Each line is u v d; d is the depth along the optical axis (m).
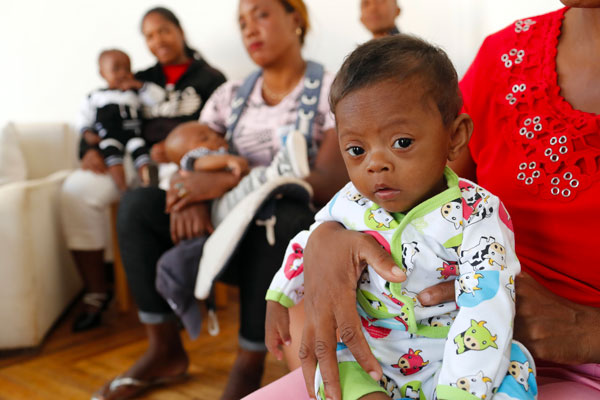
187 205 1.56
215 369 1.86
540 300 0.66
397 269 0.62
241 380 1.46
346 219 0.74
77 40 2.96
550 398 0.64
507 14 1.90
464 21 2.01
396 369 0.70
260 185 1.51
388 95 0.62
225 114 1.82
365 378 0.65
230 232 1.38
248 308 1.45
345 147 0.66
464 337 0.60
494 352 0.59
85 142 2.52
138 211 1.60
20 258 2.05
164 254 1.51
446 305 0.69
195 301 1.53
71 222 2.32
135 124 2.49
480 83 0.83
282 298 0.80
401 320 0.70
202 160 1.60
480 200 0.67
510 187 0.77
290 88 1.68
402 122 0.62
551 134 0.73
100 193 2.34
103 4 2.88
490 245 0.64
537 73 0.76
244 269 1.45
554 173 0.72
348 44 2.36
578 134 0.70
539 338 0.64
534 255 0.76
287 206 1.44
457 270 0.67
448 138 0.66
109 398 1.65
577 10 0.75
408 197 0.65
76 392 1.76
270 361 1.89
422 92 0.62
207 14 2.73
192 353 1.99
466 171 0.87
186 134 1.71
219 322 2.30
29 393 1.77
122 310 2.50
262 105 1.71
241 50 2.70
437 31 2.07
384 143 0.63
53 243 2.38
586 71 0.72
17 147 2.57
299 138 1.50
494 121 0.80
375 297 0.71
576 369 0.70
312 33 2.31
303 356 0.69
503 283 0.62
